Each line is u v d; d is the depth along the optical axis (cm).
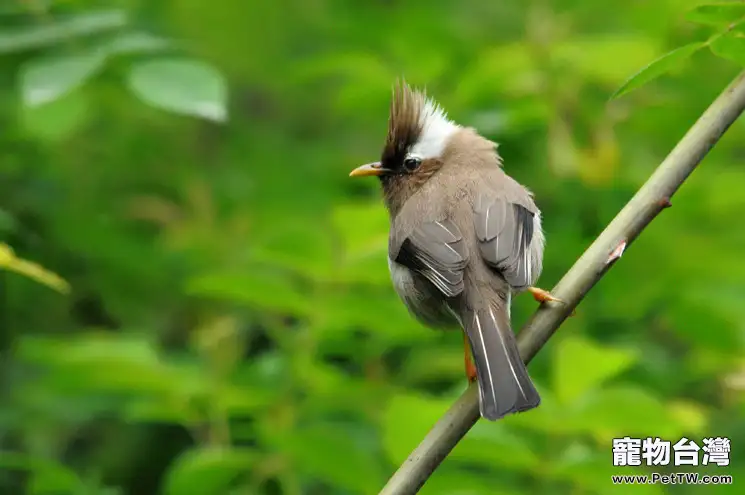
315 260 951
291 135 1552
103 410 1230
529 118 1206
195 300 1297
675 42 1184
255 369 1068
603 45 1180
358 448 945
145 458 1336
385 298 1041
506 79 1206
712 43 671
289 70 1407
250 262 1230
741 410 1159
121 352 983
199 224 1320
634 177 1209
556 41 1228
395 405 837
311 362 1024
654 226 1209
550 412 870
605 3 1341
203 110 853
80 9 1007
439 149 963
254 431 1068
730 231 1225
